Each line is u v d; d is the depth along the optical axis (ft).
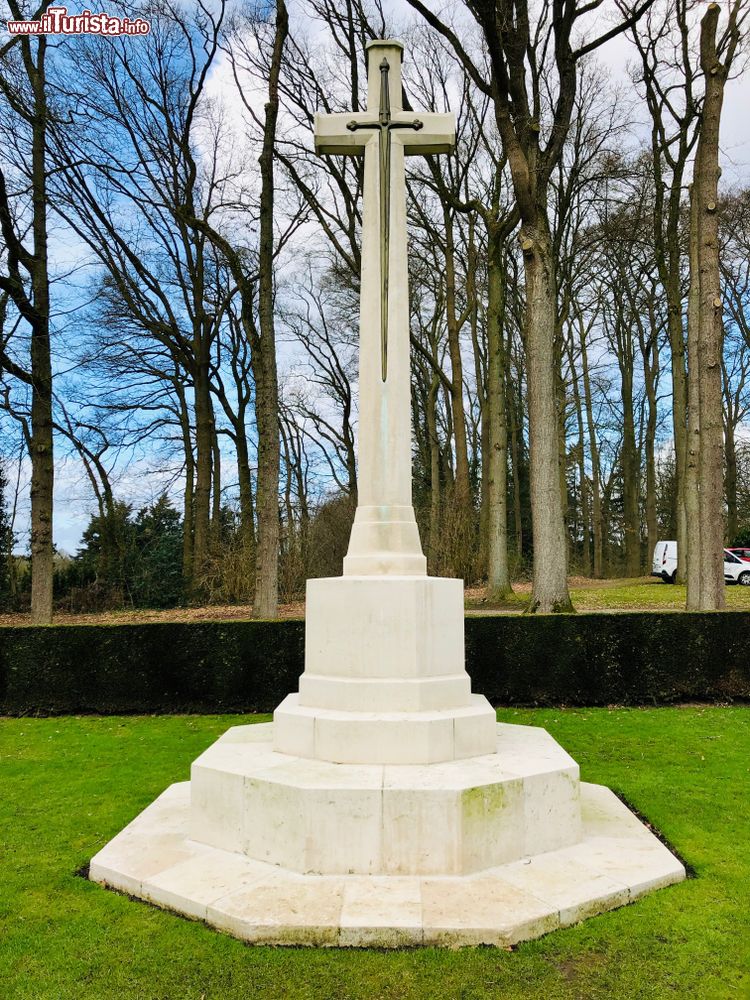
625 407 104.83
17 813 18.51
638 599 61.62
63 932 11.73
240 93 56.08
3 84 46.50
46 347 49.32
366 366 17.62
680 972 10.37
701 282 41.14
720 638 32.32
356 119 18.29
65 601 78.95
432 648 15.96
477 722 15.55
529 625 32.58
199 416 76.64
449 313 75.10
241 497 79.05
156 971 10.46
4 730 30.25
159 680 33.12
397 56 18.80
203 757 15.55
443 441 108.68
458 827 12.89
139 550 84.43
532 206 41.96
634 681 32.07
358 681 15.47
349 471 104.58
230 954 10.82
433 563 77.05
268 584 48.55
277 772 14.15
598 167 66.39
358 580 15.83
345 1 53.47
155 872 13.33
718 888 13.11
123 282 71.67
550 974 10.27
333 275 87.76
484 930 10.96
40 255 49.47
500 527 61.57
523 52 42.88
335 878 12.80
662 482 124.47
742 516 110.22
